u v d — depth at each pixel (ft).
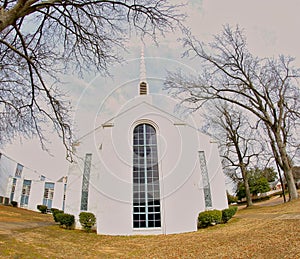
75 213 53.42
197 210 46.91
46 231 44.83
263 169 85.56
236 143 93.45
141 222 44.73
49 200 125.39
